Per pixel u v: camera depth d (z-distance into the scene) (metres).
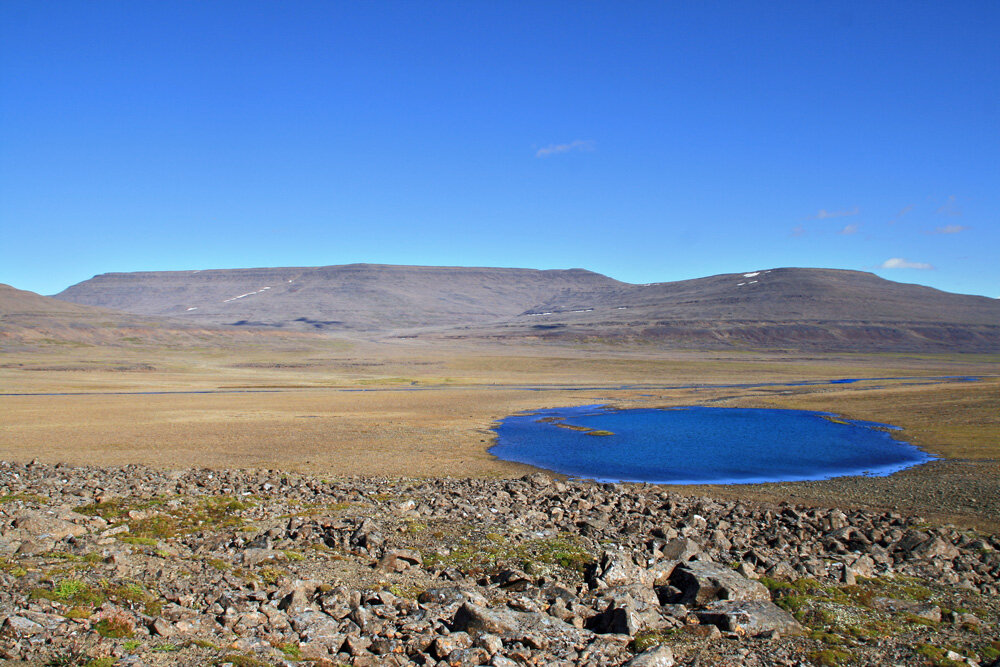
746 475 42.81
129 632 12.68
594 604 16.69
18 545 17.84
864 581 19.58
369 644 13.27
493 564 20.23
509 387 113.75
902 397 81.62
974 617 17.11
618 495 32.75
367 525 23.30
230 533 22.05
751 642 14.68
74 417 65.38
